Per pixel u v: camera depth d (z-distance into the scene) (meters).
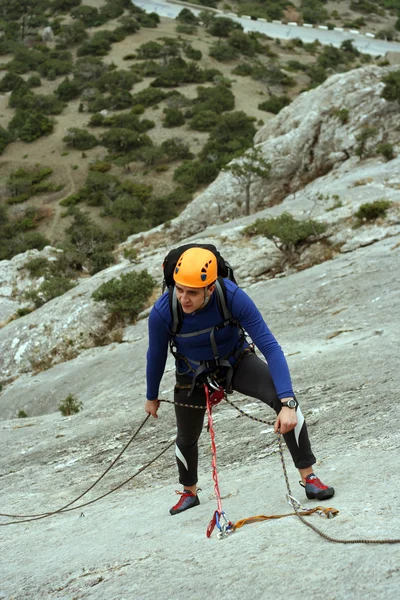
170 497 5.19
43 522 5.75
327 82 59.44
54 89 130.00
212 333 3.57
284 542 2.91
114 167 97.31
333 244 31.64
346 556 2.51
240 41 141.62
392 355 9.65
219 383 3.74
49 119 111.12
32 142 106.12
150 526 4.18
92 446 9.45
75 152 102.25
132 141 99.50
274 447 6.27
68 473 8.15
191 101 114.31
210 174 89.25
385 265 23.11
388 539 2.55
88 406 17.00
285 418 3.42
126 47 142.88
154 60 135.25
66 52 141.75
